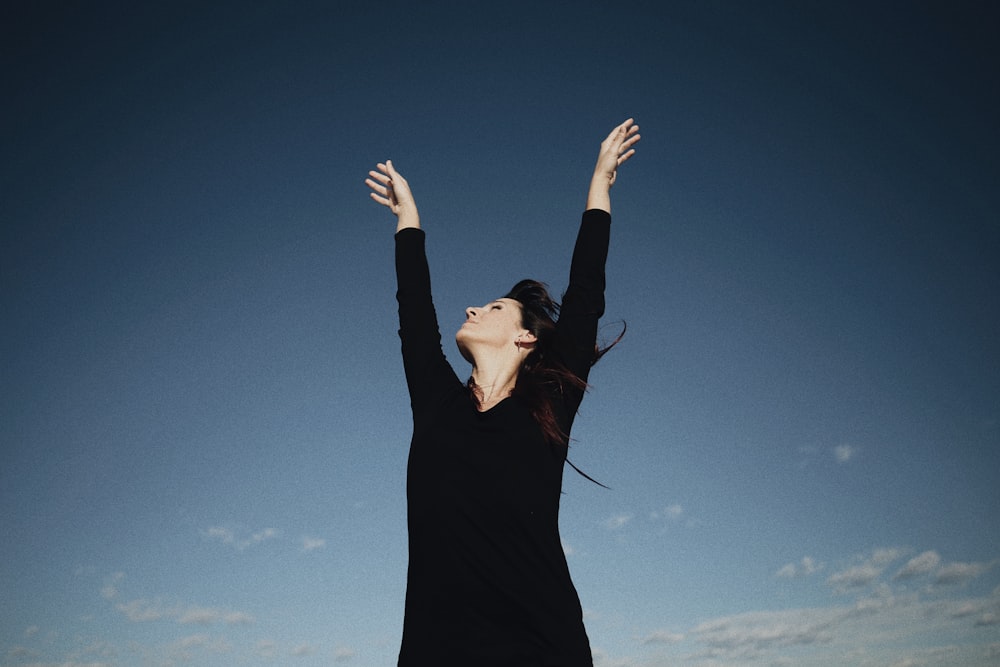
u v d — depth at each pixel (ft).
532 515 5.41
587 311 6.82
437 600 5.19
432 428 5.83
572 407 6.35
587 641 5.24
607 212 7.51
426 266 7.15
